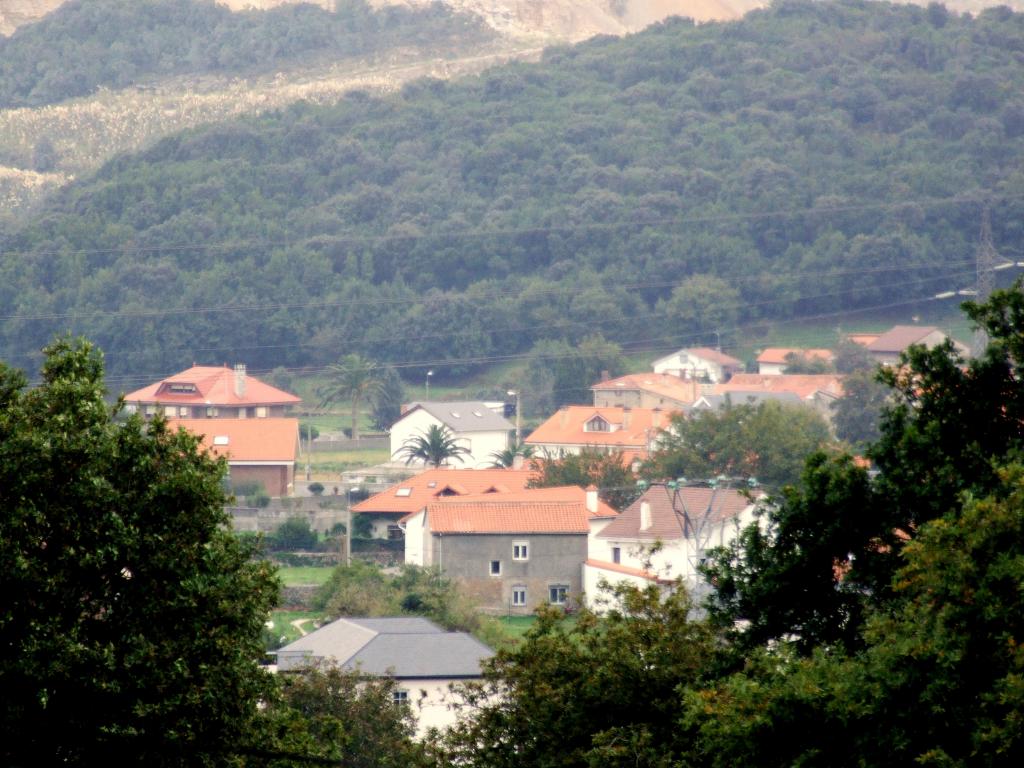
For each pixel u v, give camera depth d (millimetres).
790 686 72625
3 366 95812
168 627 87062
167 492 89125
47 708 82625
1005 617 66500
